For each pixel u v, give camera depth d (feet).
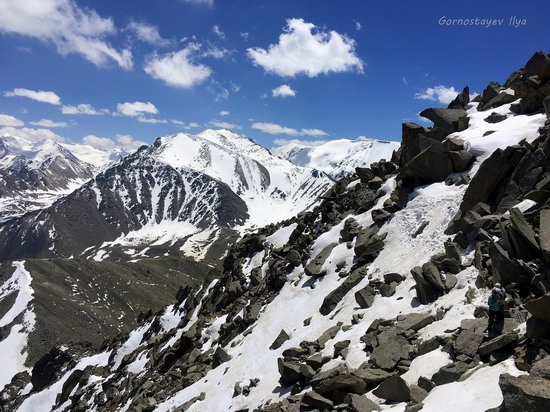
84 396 206.69
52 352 311.68
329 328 102.12
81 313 652.48
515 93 143.02
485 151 116.98
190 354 151.53
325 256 139.03
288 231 195.21
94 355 289.53
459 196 108.47
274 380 98.12
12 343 566.36
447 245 89.81
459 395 49.65
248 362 115.14
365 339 83.35
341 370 74.43
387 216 127.54
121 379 194.08
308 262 147.95
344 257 132.16
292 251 156.97
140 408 128.77
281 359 93.91
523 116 128.98
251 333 132.05
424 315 78.79
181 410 110.42
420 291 86.94
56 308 631.15
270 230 212.23
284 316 128.26
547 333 50.49
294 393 83.56
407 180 131.13
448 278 83.15
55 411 231.09
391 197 132.36
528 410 38.99
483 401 46.60
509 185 93.35
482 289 73.56
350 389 67.77
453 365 56.95
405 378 64.28
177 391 129.39
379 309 93.76
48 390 264.72
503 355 54.70
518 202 90.48
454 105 161.38
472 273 79.82
